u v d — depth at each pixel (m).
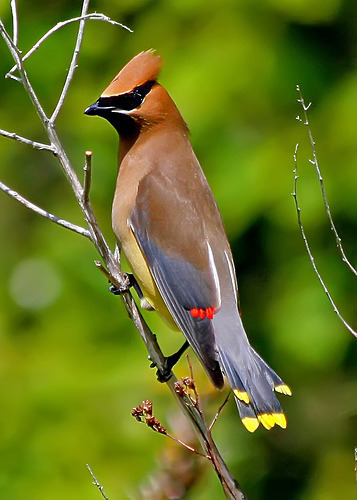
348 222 13.93
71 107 15.00
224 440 13.87
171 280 8.74
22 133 15.41
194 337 8.48
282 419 7.95
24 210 15.32
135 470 12.93
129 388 13.35
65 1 15.01
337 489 14.35
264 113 14.19
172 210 8.93
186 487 9.61
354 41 14.51
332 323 13.98
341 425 14.45
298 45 14.41
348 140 13.92
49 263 14.60
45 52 14.89
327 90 14.34
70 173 8.07
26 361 14.08
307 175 13.88
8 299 14.55
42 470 13.12
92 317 14.16
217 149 14.05
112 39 14.90
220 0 14.48
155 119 9.20
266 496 14.40
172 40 14.53
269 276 14.32
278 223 13.84
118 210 9.16
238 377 8.15
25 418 13.44
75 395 13.51
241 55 14.20
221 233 8.99
